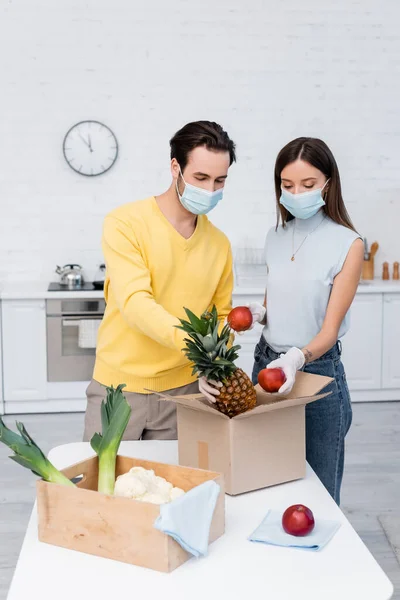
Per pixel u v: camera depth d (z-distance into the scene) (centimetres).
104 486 141
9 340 480
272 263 212
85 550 133
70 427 460
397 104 544
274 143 538
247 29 526
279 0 525
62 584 123
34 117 519
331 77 536
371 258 549
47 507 136
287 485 165
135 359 200
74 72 518
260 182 541
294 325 205
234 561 130
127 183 530
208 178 183
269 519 146
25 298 476
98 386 209
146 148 529
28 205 527
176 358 199
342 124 542
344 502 347
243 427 156
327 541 137
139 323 185
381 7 532
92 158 523
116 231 194
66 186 527
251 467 159
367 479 375
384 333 506
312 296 201
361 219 553
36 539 139
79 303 480
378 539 309
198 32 523
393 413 489
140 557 128
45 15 511
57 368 486
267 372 163
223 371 156
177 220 197
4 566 284
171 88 525
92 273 535
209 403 167
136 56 520
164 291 199
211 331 157
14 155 521
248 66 529
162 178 532
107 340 205
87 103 521
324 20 530
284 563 129
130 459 148
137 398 203
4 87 515
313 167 194
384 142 547
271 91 533
